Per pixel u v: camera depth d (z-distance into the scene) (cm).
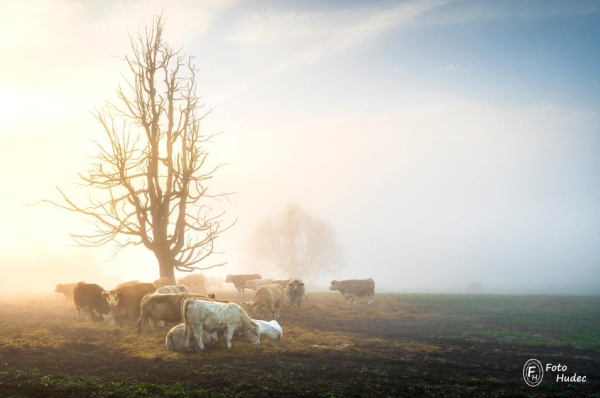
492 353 1756
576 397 1195
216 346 1611
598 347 1916
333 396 1093
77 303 2256
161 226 3022
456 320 2683
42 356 1427
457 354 1720
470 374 1405
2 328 1881
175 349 1565
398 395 1138
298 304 2847
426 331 2272
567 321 2662
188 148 3111
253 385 1162
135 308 2153
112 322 2117
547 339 2078
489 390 1220
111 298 2064
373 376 1324
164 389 1091
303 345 1767
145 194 3034
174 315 1803
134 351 1555
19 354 1439
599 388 1296
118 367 1334
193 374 1271
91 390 1050
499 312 3053
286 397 1075
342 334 2086
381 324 2480
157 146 3038
